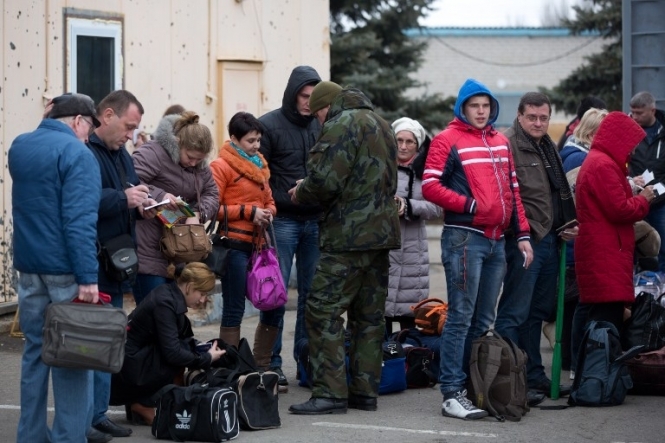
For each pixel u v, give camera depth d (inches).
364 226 307.9
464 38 2385.6
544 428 305.4
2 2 436.1
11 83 442.6
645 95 444.8
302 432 294.5
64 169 251.4
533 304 351.9
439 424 307.1
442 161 312.8
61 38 466.9
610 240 341.7
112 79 492.1
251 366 306.3
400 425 305.3
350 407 326.3
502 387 313.9
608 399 333.4
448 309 318.3
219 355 304.0
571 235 338.3
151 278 309.4
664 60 515.8
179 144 314.5
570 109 1182.3
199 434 280.5
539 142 343.9
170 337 292.8
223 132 548.7
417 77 2364.7
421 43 1050.7
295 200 315.6
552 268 347.6
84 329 247.4
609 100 1155.3
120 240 274.1
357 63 978.7
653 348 352.8
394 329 489.7
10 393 340.2
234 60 552.4
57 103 260.8
